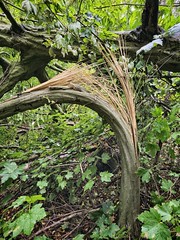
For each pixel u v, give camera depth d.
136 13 1.91
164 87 1.69
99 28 1.47
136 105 1.36
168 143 1.44
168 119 1.39
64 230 1.19
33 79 2.50
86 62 1.49
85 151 1.48
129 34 1.55
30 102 1.10
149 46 1.41
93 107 1.14
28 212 0.93
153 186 1.27
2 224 1.03
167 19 1.85
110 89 1.25
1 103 1.09
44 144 1.76
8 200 1.24
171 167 1.39
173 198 1.21
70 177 1.25
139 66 1.41
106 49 1.46
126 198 1.06
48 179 1.36
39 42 1.46
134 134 1.12
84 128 1.64
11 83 1.54
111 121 1.12
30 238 1.08
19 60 1.61
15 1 1.33
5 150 1.72
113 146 1.41
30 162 1.54
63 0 1.13
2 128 2.02
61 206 1.27
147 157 1.31
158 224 0.85
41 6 1.06
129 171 1.07
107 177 1.11
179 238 0.95
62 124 1.85
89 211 1.14
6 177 1.13
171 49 1.49
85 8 1.68
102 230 1.02
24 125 2.39
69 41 1.23
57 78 1.16
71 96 1.12
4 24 1.58
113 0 1.92
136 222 1.06
